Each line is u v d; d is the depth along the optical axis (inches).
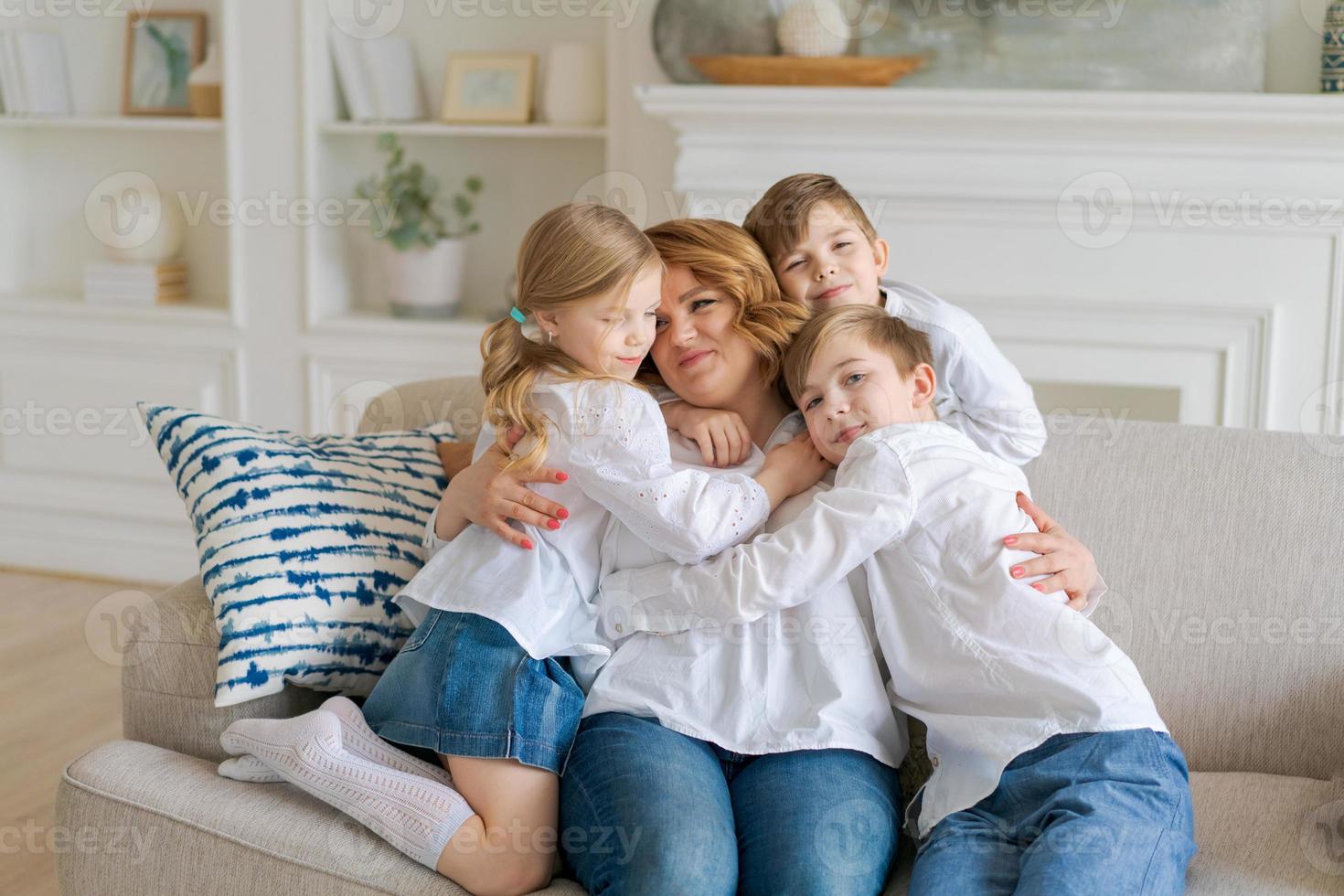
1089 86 107.3
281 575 58.8
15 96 136.3
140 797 53.6
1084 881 45.8
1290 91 106.5
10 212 144.6
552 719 54.7
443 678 54.9
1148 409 112.0
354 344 127.6
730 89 105.7
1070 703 52.2
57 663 113.9
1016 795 51.9
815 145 107.4
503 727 53.4
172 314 131.6
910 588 56.3
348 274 134.4
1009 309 106.7
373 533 62.6
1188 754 61.7
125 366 134.6
